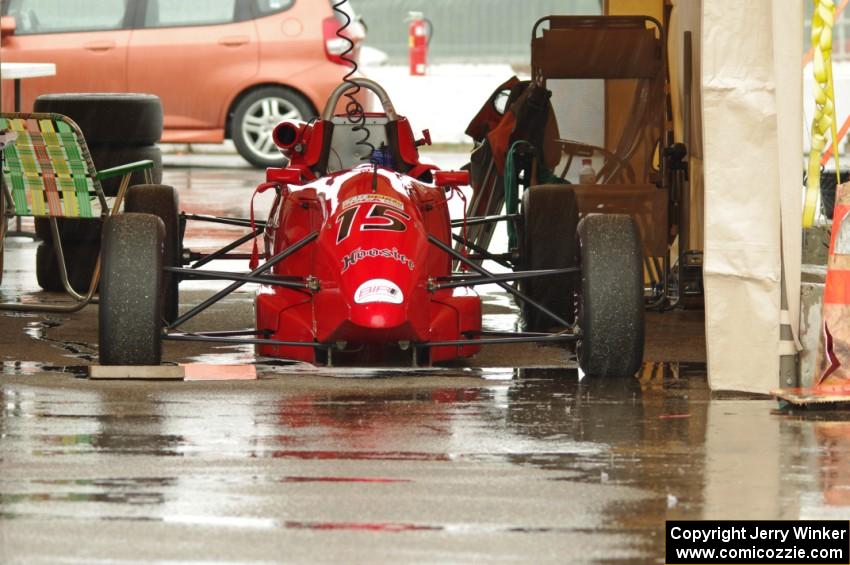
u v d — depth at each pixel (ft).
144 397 42.80
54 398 42.57
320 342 45.52
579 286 47.16
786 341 44.62
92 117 71.56
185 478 33.96
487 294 68.95
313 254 48.11
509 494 32.94
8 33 120.16
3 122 57.31
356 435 38.32
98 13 121.49
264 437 37.93
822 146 44.78
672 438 38.50
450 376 47.01
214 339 45.47
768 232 44.50
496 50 202.39
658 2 71.46
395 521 30.86
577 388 45.24
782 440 38.37
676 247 70.49
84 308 62.59
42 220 66.74
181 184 109.81
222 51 120.98
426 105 141.49
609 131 66.54
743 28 44.21
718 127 44.57
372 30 206.08
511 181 64.59
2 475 34.09
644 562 28.50
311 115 121.70
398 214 46.98
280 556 28.63
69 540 29.50
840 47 160.35
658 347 54.29
